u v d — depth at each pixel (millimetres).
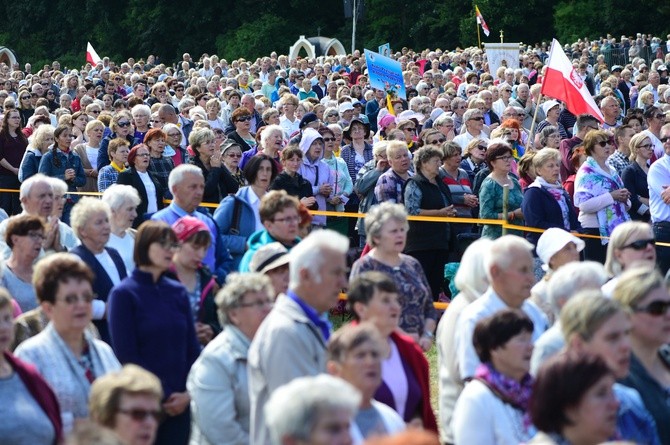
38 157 26078
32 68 123500
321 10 118938
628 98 50062
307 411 7656
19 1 125750
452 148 22656
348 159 27578
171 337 12664
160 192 22062
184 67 65188
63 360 11602
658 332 10789
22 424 10523
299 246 11289
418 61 64125
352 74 58188
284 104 33562
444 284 21406
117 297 12641
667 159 22344
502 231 21000
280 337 10773
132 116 28969
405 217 14586
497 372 10617
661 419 10453
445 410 12656
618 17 101312
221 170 22734
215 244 16859
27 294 14391
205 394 12039
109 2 123000
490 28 106938
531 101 36219
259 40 114562
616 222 21625
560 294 12039
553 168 20438
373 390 10086
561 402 8898
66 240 16984
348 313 21406
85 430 7676
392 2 112375
